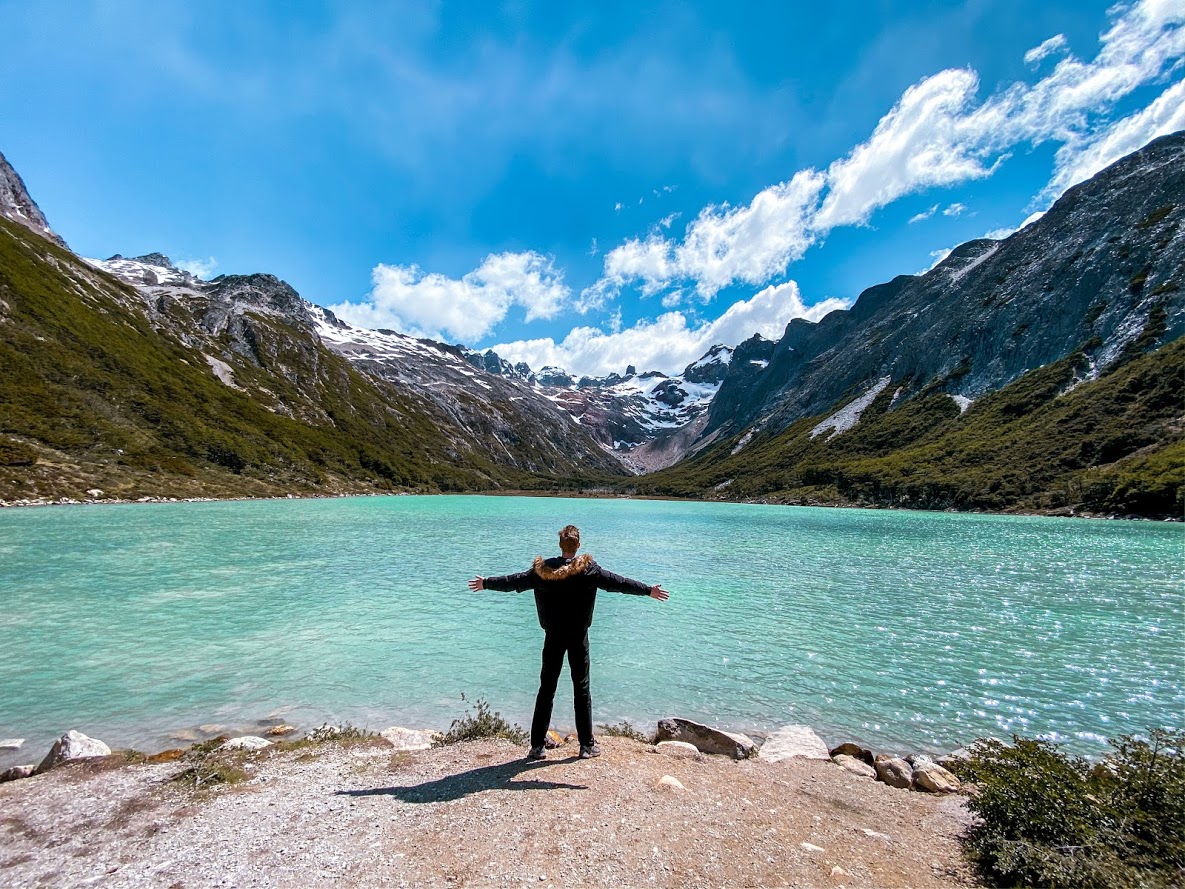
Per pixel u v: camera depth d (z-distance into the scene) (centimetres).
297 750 975
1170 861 558
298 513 7569
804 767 985
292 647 1880
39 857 588
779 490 15188
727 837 620
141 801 743
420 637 2022
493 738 1032
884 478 11500
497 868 534
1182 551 4372
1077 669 1762
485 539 5334
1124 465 7631
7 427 7462
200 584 2848
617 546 5075
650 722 1366
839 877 550
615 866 541
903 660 1844
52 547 3747
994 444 10569
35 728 1248
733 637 2105
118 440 8769
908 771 991
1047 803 630
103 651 1797
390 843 590
